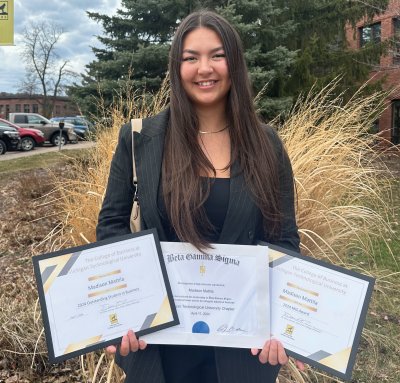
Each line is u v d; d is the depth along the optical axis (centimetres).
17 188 835
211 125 162
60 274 145
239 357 153
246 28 958
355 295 143
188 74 153
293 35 1295
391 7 1211
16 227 578
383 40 1298
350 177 337
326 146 331
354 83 1178
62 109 5728
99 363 246
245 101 156
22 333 308
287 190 165
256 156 154
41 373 299
